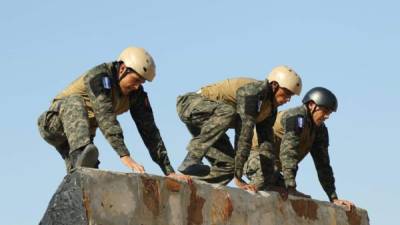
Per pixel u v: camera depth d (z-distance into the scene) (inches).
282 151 513.0
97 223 373.1
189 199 426.9
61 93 443.5
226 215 451.5
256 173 561.0
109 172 384.5
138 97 444.1
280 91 494.3
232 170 509.0
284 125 518.3
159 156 449.1
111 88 427.8
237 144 482.6
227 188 455.8
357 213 574.2
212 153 509.0
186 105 498.9
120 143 413.7
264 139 505.0
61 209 373.4
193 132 511.8
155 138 449.1
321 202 538.3
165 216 409.7
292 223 506.6
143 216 397.4
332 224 545.3
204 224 434.9
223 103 488.4
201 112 489.4
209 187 442.3
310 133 530.0
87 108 438.6
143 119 446.6
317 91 529.0
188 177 429.4
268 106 494.9
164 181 412.5
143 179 400.5
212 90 502.3
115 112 441.4
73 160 411.2
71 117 421.4
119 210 384.8
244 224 464.8
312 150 546.0
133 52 435.8
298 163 523.2
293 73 497.4
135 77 432.8
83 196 370.6
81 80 442.3
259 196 480.4
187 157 480.1
